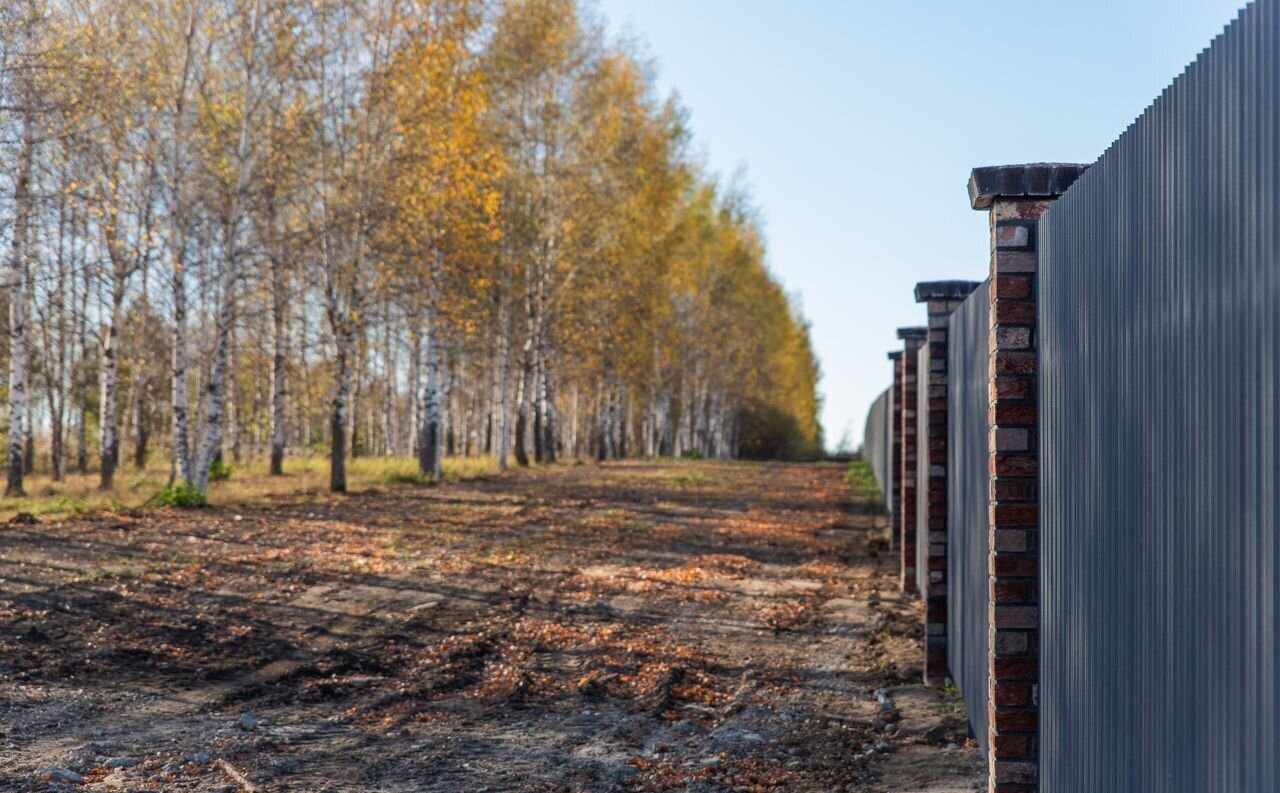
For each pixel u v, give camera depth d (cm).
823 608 1023
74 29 1638
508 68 2583
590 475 2808
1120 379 308
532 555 1315
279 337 2503
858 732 625
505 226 2712
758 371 4888
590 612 980
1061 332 379
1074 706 361
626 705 686
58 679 700
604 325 3120
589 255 2830
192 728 606
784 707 682
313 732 608
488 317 2688
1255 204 216
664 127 3350
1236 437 226
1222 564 234
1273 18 207
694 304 4144
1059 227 382
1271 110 208
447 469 2664
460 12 2052
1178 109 260
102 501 1677
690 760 572
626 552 1370
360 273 2128
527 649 832
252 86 1786
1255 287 216
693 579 1177
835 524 1769
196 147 1825
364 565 1189
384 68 1973
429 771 543
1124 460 304
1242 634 223
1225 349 231
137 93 1695
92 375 3497
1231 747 229
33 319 2900
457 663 782
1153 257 278
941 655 746
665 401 4656
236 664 766
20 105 1492
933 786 524
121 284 2111
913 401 1116
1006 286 427
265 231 1961
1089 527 342
